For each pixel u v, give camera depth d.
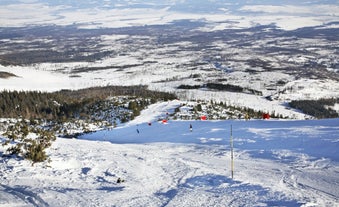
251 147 24.16
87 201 11.67
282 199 11.94
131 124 50.97
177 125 41.56
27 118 57.16
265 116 40.25
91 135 43.66
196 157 21.61
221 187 13.89
